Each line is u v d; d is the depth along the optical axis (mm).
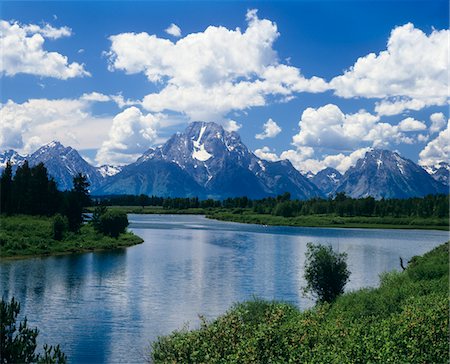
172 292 55625
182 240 125500
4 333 17266
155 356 25938
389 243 127188
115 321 42656
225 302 50375
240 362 17844
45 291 55562
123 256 89312
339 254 47812
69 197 114438
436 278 39531
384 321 21688
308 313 26438
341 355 17328
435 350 17344
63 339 37344
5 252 84250
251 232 161625
